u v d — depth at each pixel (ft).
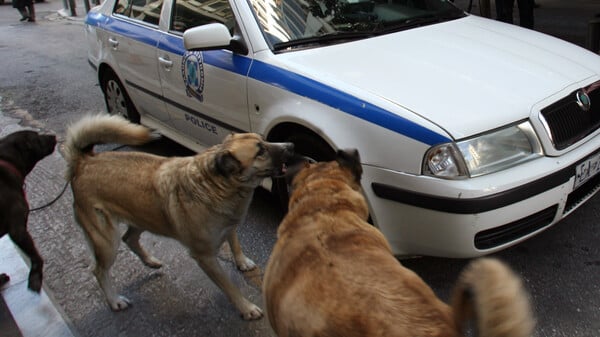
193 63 13.01
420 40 11.50
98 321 10.18
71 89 26.45
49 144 11.93
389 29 12.24
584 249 10.55
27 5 53.78
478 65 10.17
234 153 8.73
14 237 10.44
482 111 8.67
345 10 12.57
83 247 12.69
